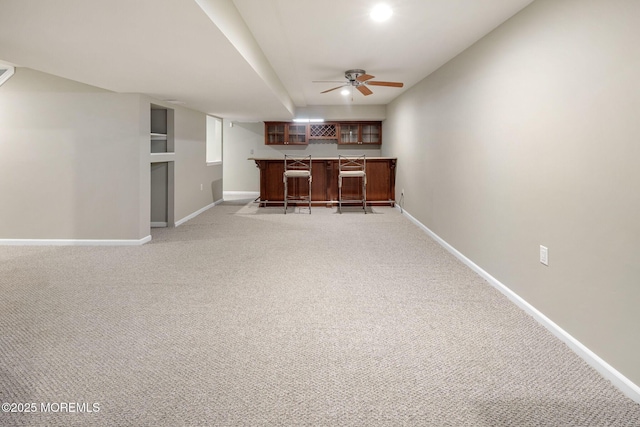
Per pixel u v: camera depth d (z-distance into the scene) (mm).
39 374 1831
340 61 4254
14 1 1828
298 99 7348
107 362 1944
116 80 3645
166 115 5477
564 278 2164
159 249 4242
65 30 2234
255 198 8781
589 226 1943
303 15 2830
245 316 2510
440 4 2596
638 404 1618
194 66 3123
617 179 1743
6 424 1480
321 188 7539
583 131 1983
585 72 1966
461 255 3824
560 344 2143
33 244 4379
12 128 4273
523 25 2611
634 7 1635
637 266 1634
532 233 2506
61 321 2414
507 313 2562
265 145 9398
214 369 1890
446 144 4316
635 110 1636
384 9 2703
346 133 9023
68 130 4262
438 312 2578
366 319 2467
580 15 1999
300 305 2695
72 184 4328
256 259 3871
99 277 3277
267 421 1514
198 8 1919
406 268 3576
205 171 7055
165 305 2684
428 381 1789
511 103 2779
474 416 1544
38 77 4203
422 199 5422
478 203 3408
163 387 1738
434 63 4363
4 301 2730
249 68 3230
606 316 1822
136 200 4332
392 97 7242
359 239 4777
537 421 1513
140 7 1902
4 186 4320
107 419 1518
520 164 2658
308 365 1928
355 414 1557
